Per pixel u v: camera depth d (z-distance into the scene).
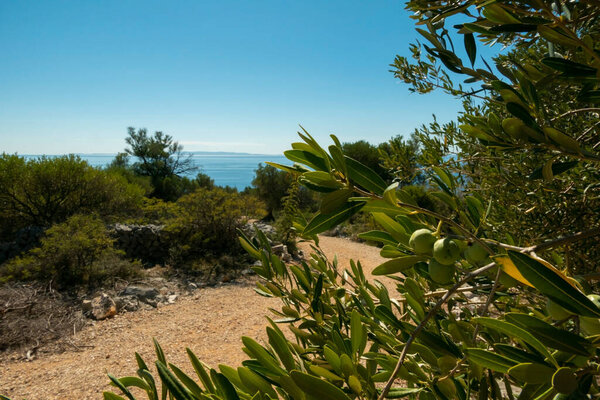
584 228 1.79
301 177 0.65
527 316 0.52
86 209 12.51
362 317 1.14
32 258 8.10
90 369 5.23
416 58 2.20
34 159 11.73
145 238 10.81
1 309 6.28
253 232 11.83
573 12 0.92
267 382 0.79
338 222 0.67
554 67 0.83
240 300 8.23
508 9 0.81
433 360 0.79
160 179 25.02
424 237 0.79
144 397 4.80
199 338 6.40
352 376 0.64
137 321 6.92
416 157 2.65
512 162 2.04
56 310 6.73
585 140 1.48
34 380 4.91
